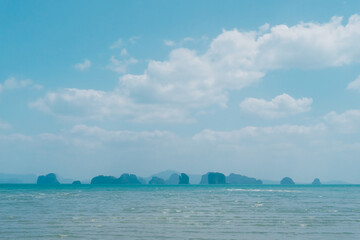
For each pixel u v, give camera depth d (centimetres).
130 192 10569
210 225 2628
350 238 2114
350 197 7175
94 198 6656
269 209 4016
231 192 10706
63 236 2134
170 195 8300
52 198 6594
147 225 2616
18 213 3534
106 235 2173
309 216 3250
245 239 2066
